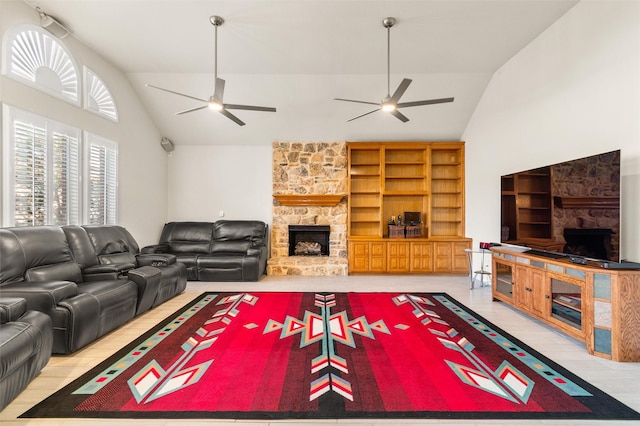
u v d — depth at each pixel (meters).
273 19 3.55
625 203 2.71
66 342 2.45
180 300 4.11
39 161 3.37
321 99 5.46
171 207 6.45
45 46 3.48
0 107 2.97
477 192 5.53
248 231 6.00
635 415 1.76
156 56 4.42
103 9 3.37
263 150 6.52
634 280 2.37
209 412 1.79
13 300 2.13
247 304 3.92
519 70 4.28
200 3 3.28
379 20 3.56
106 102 4.54
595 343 2.49
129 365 2.34
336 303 3.97
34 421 1.71
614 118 2.82
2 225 2.98
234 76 5.04
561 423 1.70
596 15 3.00
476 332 3.00
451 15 3.46
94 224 4.05
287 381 2.12
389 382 2.11
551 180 3.21
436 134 6.12
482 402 1.88
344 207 6.27
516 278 3.55
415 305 3.89
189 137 6.31
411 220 6.21
